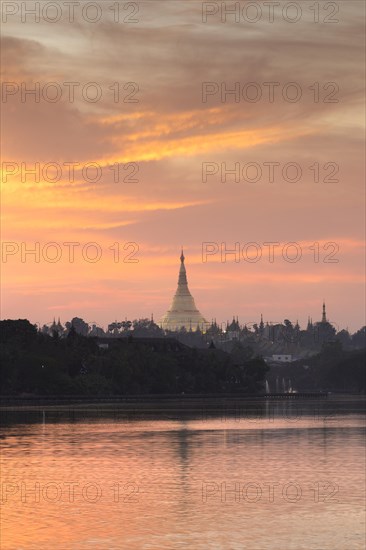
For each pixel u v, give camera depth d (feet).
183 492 622.54
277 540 487.20
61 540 486.79
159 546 474.90
